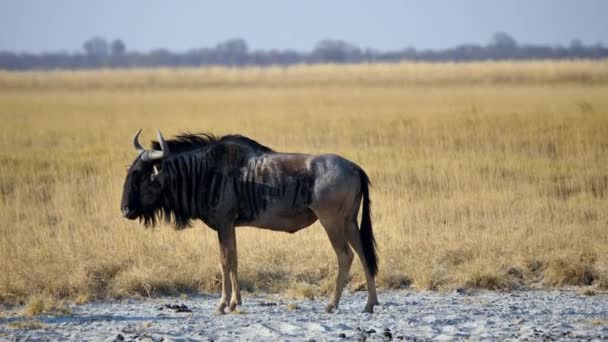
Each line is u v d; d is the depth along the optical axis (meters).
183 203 46.69
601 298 48.09
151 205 47.19
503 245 56.38
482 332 37.75
